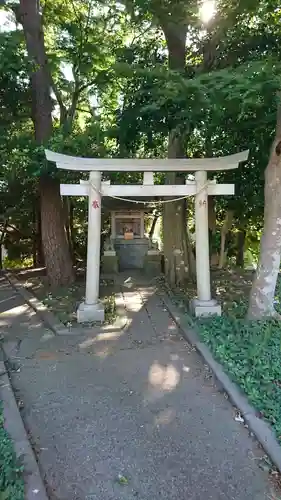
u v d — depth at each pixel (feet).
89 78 32.86
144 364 15.61
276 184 17.60
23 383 14.10
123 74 19.47
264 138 23.43
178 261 28.53
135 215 35.27
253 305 18.88
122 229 35.60
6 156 25.59
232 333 17.39
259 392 12.60
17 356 16.44
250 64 17.07
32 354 16.65
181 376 14.55
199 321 19.42
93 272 20.54
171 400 12.85
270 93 16.07
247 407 12.04
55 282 28.63
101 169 19.89
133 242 34.99
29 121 31.76
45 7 29.81
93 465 9.82
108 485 9.18
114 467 9.75
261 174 25.63
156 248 34.55
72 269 29.63
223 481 9.27
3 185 34.58
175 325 19.98
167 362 15.75
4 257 48.73
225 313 20.52
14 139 24.67
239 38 22.75
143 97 19.80
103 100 34.68
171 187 20.66
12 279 31.58
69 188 20.11
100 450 10.38
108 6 27.61
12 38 21.09
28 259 47.75
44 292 26.78
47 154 19.33
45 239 28.66
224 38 22.41
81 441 10.76
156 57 25.53
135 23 23.34
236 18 21.01
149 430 11.23
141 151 31.53
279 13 21.99
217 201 32.60
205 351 16.17
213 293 24.97
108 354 16.60
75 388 13.69
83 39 30.19
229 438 10.84
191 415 11.97
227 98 15.81
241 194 28.89
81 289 27.27
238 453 10.22
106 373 14.85
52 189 28.07
